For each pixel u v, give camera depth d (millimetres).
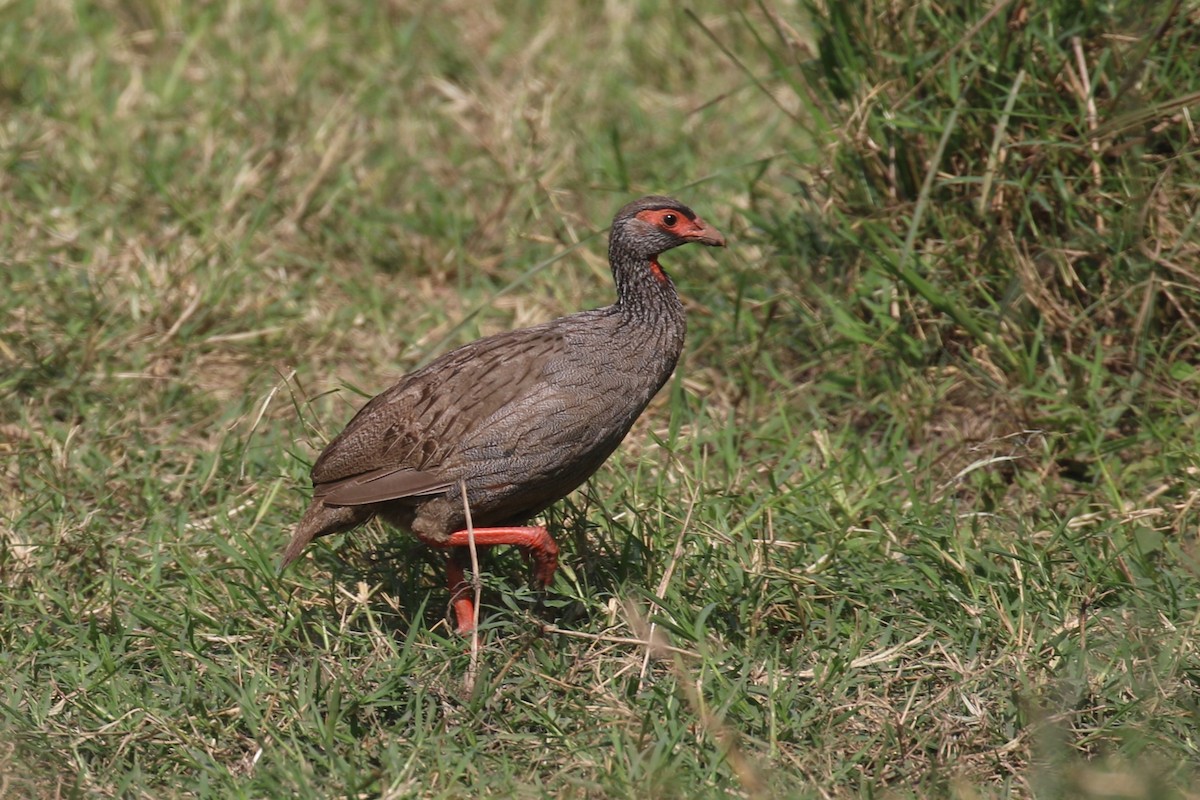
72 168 14852
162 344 12531
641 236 9570
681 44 17984
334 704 8148
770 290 12828
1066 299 11516
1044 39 11289
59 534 10078
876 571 9664
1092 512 10461
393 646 8930
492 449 9195
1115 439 11039
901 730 8164
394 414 9312
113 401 11898
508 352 9398
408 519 9508
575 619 9422
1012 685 8523
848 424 11648
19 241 13758
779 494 10438
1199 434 10625
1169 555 9828
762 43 12641
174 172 14969
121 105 16078
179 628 9312
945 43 11742
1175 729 8203
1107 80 11352
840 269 12469
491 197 15055
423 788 7816
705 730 8078
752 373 12367
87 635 9242
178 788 7977
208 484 10938
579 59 17766
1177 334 11258
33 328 12555
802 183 12562
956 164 11891
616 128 15516
